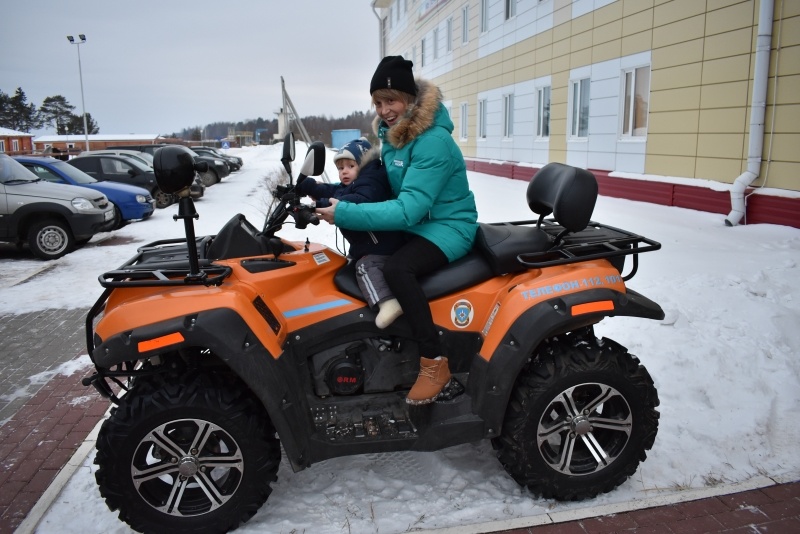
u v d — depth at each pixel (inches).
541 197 126.0
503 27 726.5
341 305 119.0
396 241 121.6
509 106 737.0
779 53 329.4
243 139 3225.9
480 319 121.8
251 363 105.2
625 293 118.8
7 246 432.1
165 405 105.0
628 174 471.8
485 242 121.9
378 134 125.4
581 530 110.6
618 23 479.5
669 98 422.0
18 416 163.6
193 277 108.8
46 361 203.9
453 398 119.5
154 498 112.8
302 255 123.4
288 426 108.5
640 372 118.3
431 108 115.0
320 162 113.4
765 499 117.4
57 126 3476.9
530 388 114.7
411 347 122.5
